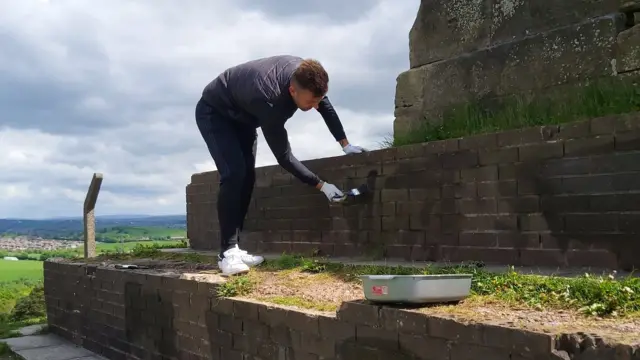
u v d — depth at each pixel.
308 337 3.07
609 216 3.34
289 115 4.21
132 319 4.93
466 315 2.45
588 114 3.81
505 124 4.30
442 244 4.19
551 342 2.06
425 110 5.31
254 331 3.49
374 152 4.68
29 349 5.85
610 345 1.95
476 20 4.98
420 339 2.49
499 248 3.86
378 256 4.61
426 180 4.30
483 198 3.95
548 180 3.62
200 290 4.02
